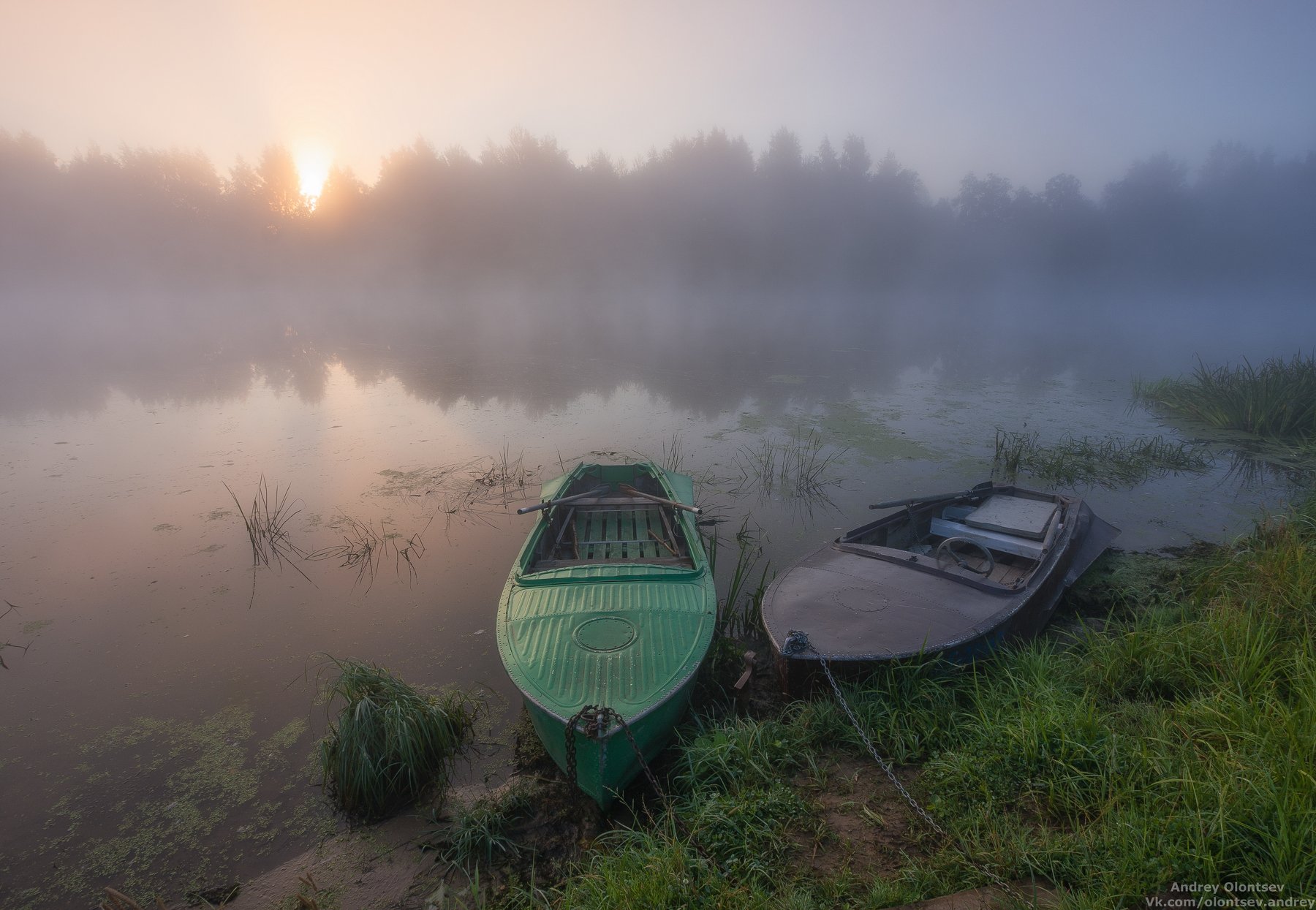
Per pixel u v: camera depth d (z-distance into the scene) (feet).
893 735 16.21
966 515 27.14
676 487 31.71
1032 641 20.40
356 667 18.19
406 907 13.94
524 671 17.01
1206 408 50.55
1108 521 31.96
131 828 16.17
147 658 22.72
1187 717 14.51
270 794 17.08
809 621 19.06
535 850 15.11
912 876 11.96
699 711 19.17
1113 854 11.14
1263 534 25.88
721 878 12.49
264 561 29.50
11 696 20.92
